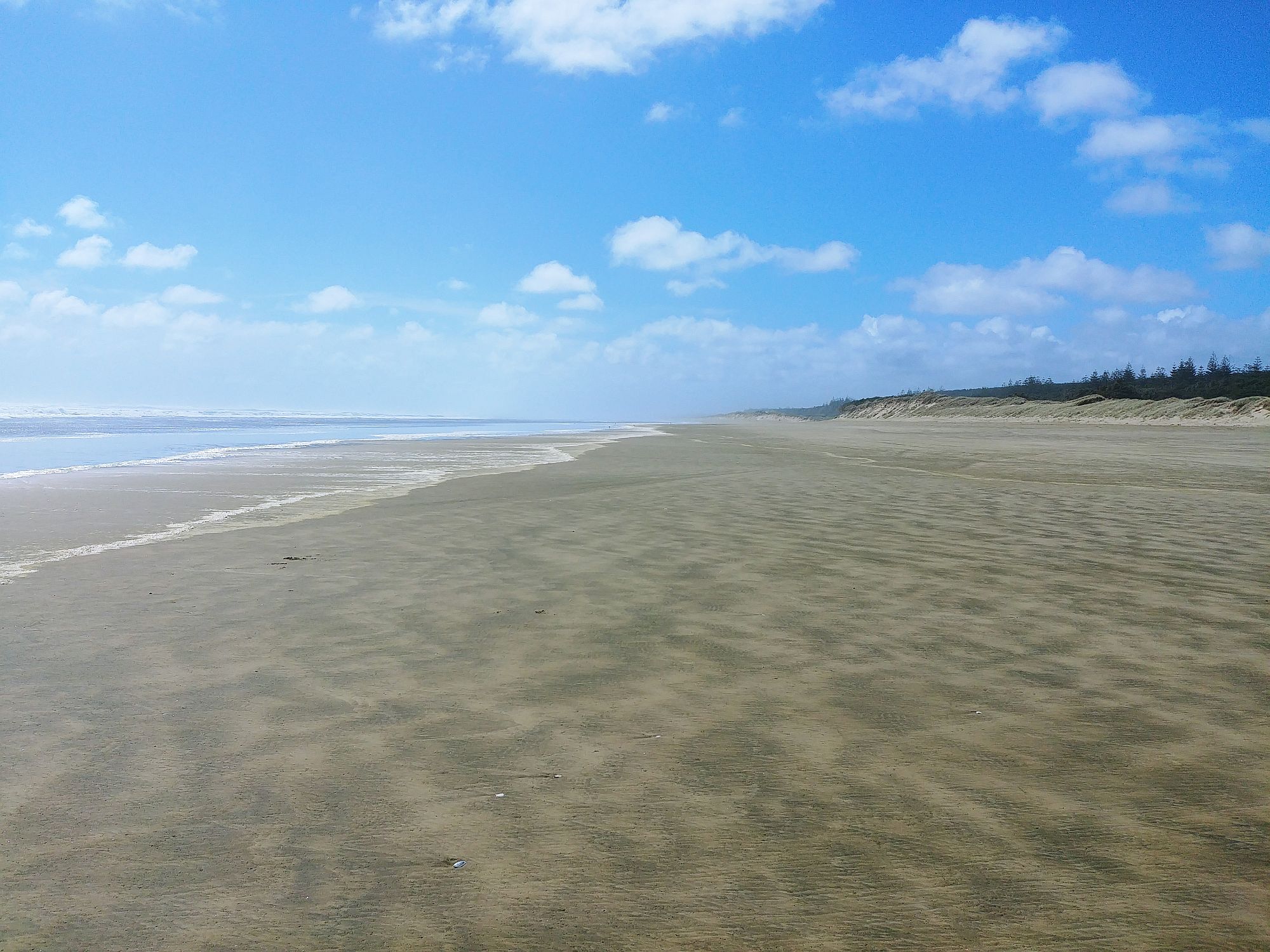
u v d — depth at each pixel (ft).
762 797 8.92
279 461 68.85
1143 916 6.70
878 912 6.80
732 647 14.89
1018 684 12.72
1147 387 302.04
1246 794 8.85
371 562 23.47
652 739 10.61
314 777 9.48
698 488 44.68
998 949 6.29
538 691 12.55
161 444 95.25
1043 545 25.73
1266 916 6.67
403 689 12.66
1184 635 15.39
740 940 6.46
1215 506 35.37
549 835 8.12
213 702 12.04
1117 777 9.33
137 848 7.92
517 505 37.14
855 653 14.44
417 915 6.82
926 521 31.30
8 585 20.33
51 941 6.54
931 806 8.66
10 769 9.73
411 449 89.15
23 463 64.54
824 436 139.85
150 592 19.58
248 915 6.85
